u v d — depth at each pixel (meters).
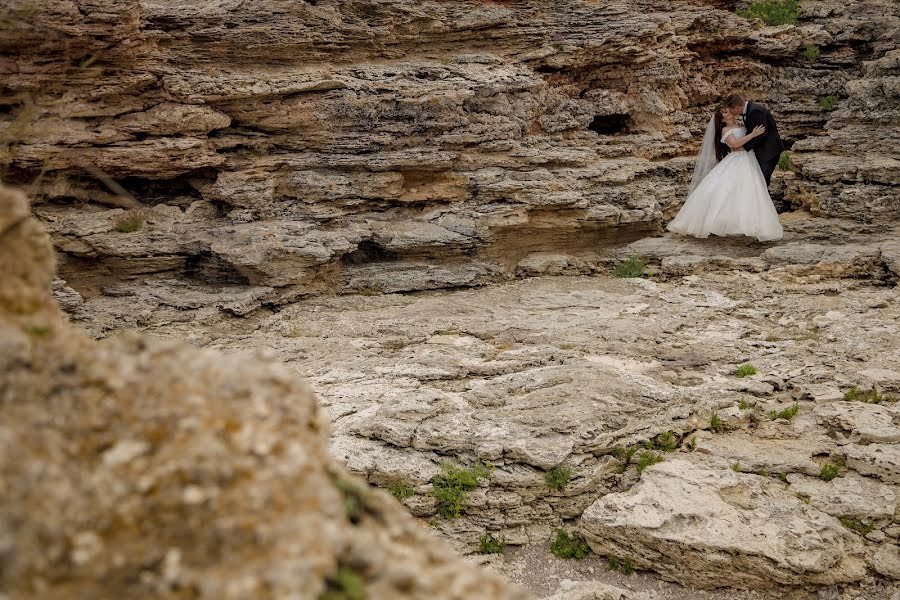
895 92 17.03
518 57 17.12
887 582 7.53
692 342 11.48
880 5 19.69
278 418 2.97
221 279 13.41
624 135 18.14
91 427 2.85
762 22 19.73
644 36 17.66
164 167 13.88
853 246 15.03
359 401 9.25
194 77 14.07
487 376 10.12
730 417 9.23
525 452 8.25
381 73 15.55
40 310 3.16
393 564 2.78
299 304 13.21
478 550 8.01
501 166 15.91
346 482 3.15
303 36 14.81
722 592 7.48
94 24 12.73
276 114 14.72
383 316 12.51
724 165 15.62
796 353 11.01
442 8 16.45
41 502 2.60
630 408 9.13
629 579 7.70
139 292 12.81
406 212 15.43
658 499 7.88
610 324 12.05
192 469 2.76
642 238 16.55
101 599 2.47
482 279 14.59
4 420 2.75
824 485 8.32
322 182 14.70
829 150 17.48
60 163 13.10
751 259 14.90
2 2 11.93
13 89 12.64
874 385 9.97
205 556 2.59
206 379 3.03
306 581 2.49
